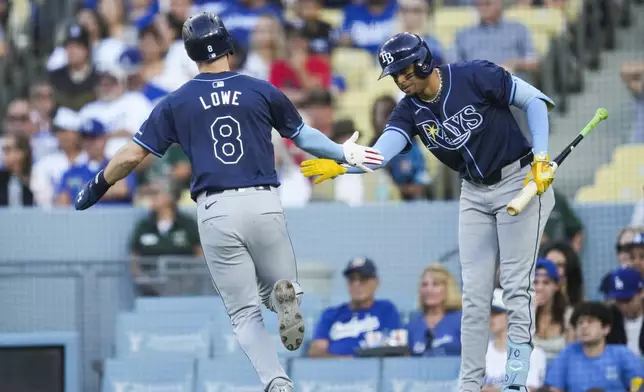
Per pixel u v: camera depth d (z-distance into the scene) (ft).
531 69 156.15
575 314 106.01
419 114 77.87
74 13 184.55
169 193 134.00
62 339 109.50
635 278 114.32
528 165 78.07
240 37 168.04
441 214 132.67
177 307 123.85
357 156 76.89
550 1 167.43
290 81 160.04
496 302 106.52
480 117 76.64
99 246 135.13
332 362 110.52
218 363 113.91
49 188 151.74
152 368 114.32
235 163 74.79
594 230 130.21
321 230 133.28
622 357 105.09
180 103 75.36
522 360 76.89
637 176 142.20
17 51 183.01
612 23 170.60
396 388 109.29
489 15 158.40
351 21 171.01
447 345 112.88
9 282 127.34
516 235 77.41
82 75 160.97
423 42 76.02
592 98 159.94
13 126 157.28
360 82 163.94
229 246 75.25
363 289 115.44
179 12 167.53
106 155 153.79
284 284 73.82
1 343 108.58
